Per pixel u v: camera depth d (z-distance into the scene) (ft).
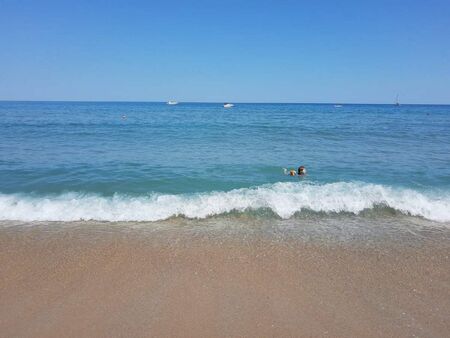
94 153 50.19
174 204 26.76
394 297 15.11
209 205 26.66
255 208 26.40
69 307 14.30
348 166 42.75
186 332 12.76
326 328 13.01
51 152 50.47
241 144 61.77
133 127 99.35
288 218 25.13
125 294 15.26
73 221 24.06
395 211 26.37
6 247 19.95
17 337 12.50
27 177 35.53
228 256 19.03
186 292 15.44
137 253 19.33
